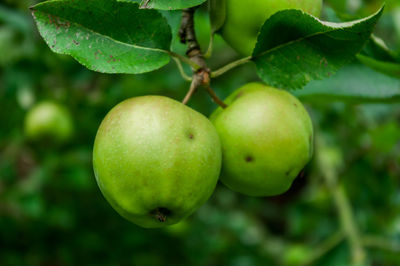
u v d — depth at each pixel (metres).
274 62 0.51
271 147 0.51
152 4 0.48
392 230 0.89
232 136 0.51
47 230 1.20
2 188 1.16
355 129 0.97
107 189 0.50
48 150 1.11
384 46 0.55
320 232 1.00
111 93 1.02
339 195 0.81
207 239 1.41
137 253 1.28
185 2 0.48
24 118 1.14
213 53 1.05
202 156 0.49
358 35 0.49
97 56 0.49
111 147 0.49
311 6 0.51
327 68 0.51
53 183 1.12
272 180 0.52
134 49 0.50
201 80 0.52
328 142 0.98
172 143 0.48
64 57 1.00
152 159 0.48
